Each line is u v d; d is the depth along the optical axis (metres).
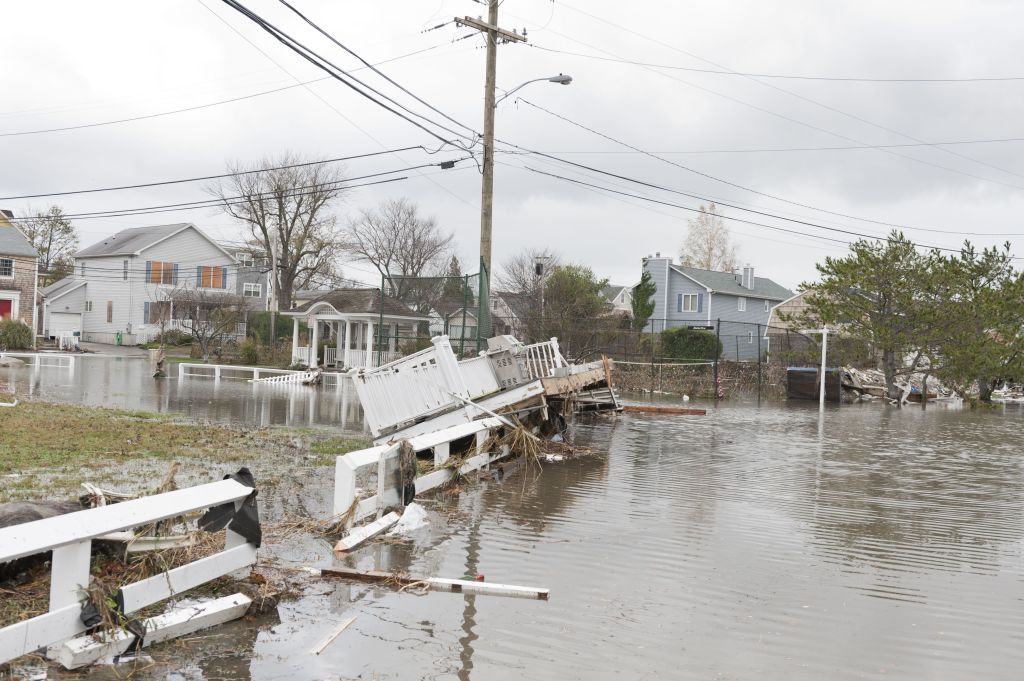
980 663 4.50
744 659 4.48
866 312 27.62
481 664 4.32
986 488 10.12
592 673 4.24
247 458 10.35
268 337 44.31
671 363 29.02
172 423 14.20
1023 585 5.99
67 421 13.49
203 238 51.75
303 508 7.61
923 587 5.88
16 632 3.79
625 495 9.09
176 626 4.51
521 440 11.38
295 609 5.08
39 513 5.27
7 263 44.41
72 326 51.72
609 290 60.47
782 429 16.97
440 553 6.43
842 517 8.20
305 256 53.78
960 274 26.28
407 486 7.59
